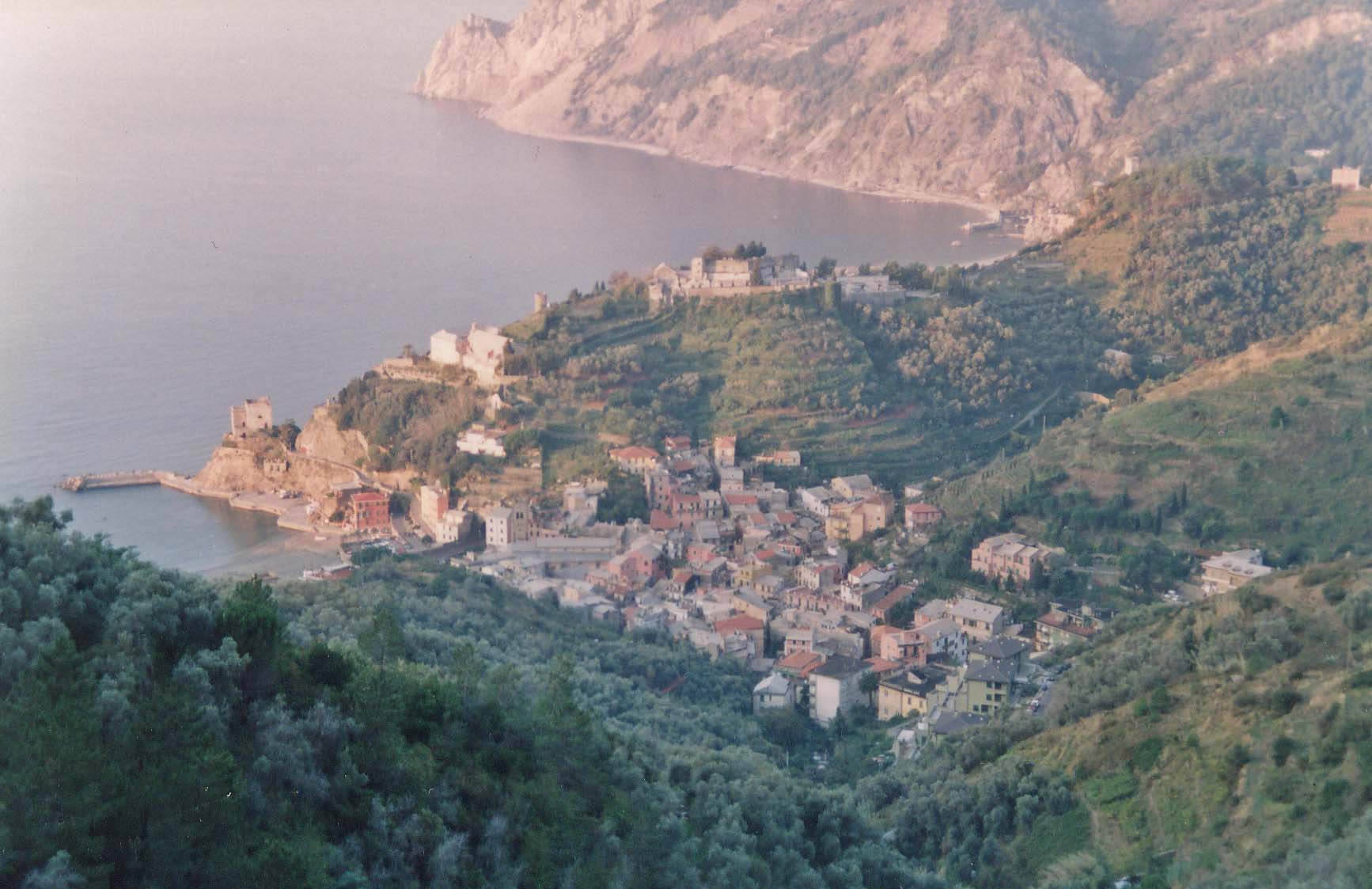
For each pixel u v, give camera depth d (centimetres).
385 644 17388
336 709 14125
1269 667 19375
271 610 14800
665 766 19412
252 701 14000
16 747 11244
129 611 14125
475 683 16362
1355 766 16175
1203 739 18425
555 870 14475
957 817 19838
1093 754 19475
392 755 14150
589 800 15912
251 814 12456
